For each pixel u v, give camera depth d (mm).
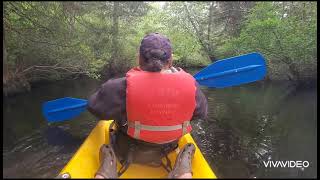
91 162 1325
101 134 1491
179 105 1172
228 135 2332
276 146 2137
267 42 4301
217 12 6199
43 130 2514
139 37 6496
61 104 1988
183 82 1176
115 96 1156
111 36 5523
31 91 4625
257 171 1730
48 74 5125
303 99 3562
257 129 2506
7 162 1910
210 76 1772
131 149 1250
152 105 1150
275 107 3180
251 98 3586
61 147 2141
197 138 2309
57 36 4457
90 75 4957
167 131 1189
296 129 2482
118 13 5633
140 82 1144
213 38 6383
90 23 4941
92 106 1186
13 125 2701
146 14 6375
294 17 4371
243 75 1774
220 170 1753
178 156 1211
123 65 6340
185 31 6676
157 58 1152
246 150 2064
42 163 1900
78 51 4727
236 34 5621
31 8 4242
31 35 4422
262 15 4520
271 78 4496
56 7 4367
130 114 1162
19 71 4625
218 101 3461
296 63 4266
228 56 5367
